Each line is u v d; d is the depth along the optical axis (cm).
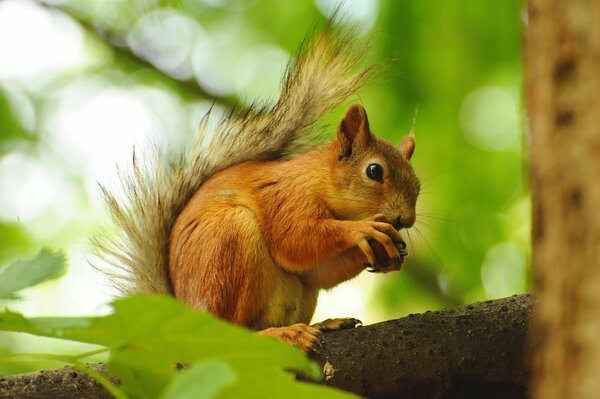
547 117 355
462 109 1692
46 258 450
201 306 1044
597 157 336
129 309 393
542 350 352
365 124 1168
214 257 1050
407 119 1667
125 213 1130
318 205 1120
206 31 1878
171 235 1105
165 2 1880
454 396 817
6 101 1884
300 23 1827
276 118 1225
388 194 1143
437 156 1672
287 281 1109
